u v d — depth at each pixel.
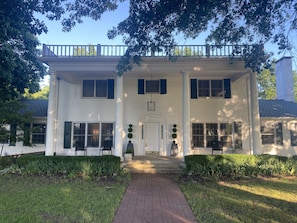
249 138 16.23
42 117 16.84
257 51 10.11
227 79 16.61
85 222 5.39
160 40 9.02
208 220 5.57
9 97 14.14
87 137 16.48
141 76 16.50
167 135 16.44
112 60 13.96
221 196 7.69
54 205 6.60
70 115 16.61
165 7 7.84
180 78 16.77
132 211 6.29
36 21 10.16
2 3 8.61
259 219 5.62
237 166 11.54
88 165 11.18
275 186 9.10
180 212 6.21
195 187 9.04
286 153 16.53
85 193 7.95
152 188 9.01
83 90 16.81
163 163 13.07
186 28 8.85
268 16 8.12
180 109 16.58
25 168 11.75
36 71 16.50
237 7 8.30
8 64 11.59
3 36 10.36
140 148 16.38
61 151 16.30
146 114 16.61
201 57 13.61
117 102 13.95
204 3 7.55
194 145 16.22
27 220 5.48
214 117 16.42
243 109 16.48
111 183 9.64
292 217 5.75
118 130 13.73
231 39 9.41
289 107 18.08
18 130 16.33
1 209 6.26
